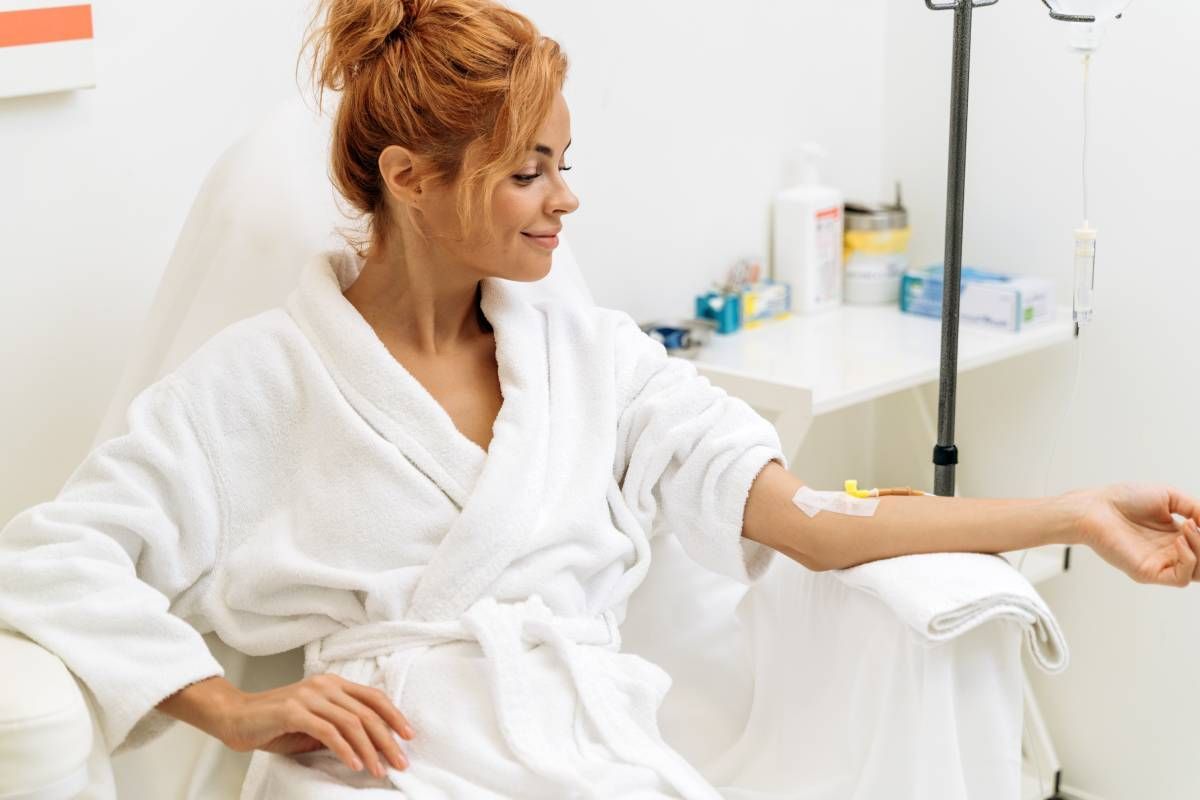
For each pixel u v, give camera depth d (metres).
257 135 1.54
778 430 1.93
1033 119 2.16
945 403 1.55
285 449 1.32
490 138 1.26
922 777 1.26
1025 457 2.24
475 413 1.37
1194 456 2.04
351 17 1.29
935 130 2.33
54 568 1.18
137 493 1.24
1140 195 2.03
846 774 1.35
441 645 1.27
